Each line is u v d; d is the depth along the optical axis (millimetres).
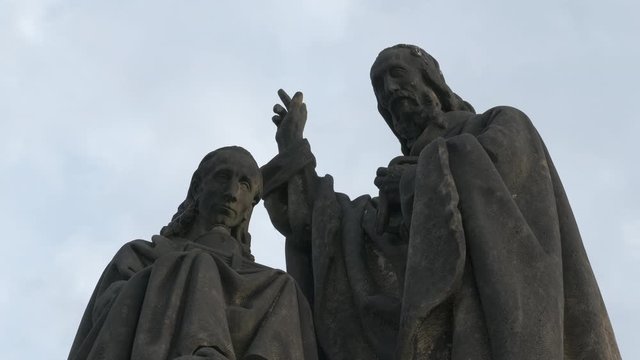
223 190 9156
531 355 8109
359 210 9656
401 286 9172
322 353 9195
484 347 8211
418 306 8344
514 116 9320
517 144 9039
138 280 8367
